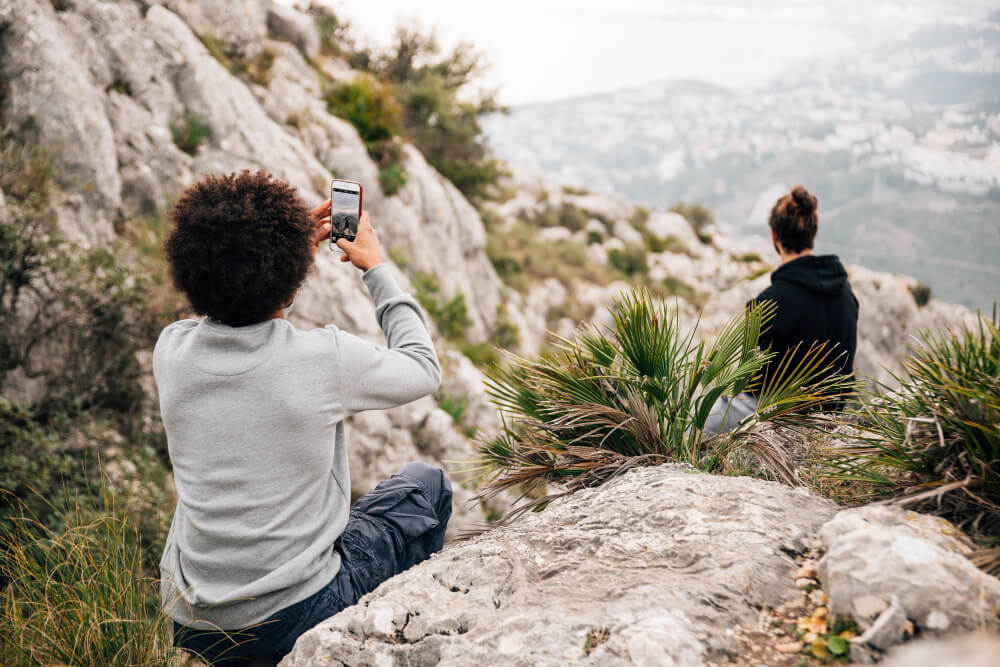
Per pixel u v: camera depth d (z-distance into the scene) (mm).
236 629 1689
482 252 24562
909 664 1211
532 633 1467
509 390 2830
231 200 1656
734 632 1439
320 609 1710
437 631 1587
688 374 2615
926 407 1914
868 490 2023
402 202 19203
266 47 18500
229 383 1639
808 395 2373
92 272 7375
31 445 6125
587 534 1889
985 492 1710
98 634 1945
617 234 43031
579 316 30578
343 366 1688
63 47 10055
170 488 7266
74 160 9562
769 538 1729
